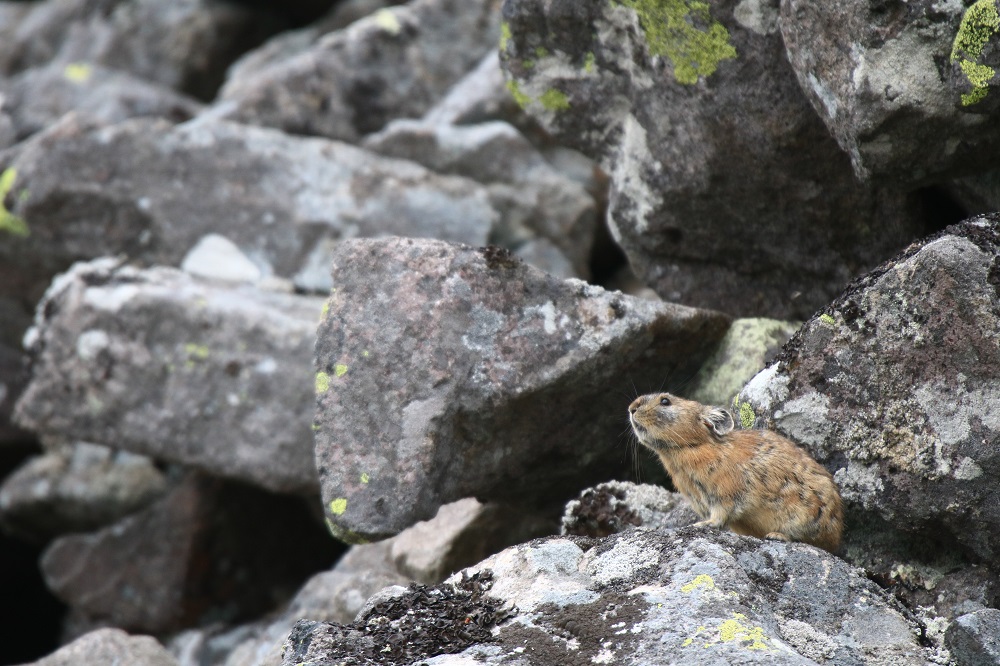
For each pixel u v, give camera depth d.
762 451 11.83
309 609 16.50
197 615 20.59
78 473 22.44
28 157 21.30
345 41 23.73
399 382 13.02
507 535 15.77
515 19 15.37
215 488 20.36
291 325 18.19
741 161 14.16
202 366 18.41
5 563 25.05
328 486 13.02
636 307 13.31
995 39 10.46
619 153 15.54
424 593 10.31
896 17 10.81
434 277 13.23
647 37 14.18
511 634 9.41
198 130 21.05
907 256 11.41
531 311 13.20
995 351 10.74
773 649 8.63
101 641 15.33
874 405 11.38
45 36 31.92
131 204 20.89
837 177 13.92
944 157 11.52
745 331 14.45
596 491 13.14
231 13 31.50
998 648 9.46
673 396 12.54
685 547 10.06
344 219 20.41
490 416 13.09
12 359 23.36
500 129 21.86
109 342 18.84
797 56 12.09
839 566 10.38
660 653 8.77
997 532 10.71
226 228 20.61
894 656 9.66
